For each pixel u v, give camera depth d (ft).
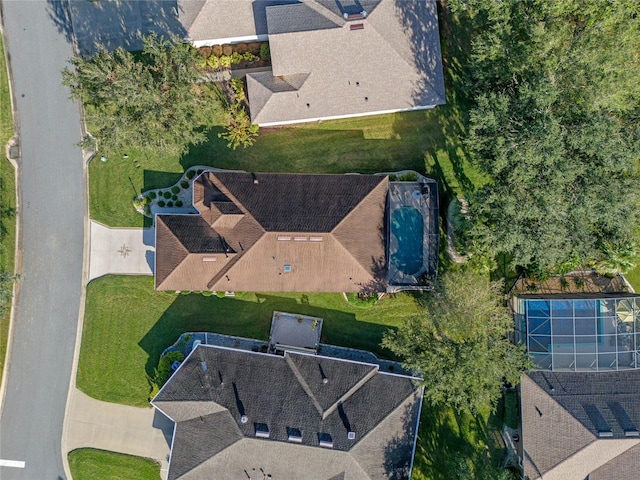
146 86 114.21
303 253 123.24
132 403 136.67
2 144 136.77
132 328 136.87
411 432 124.16
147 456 136.15
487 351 111.04
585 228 108.47
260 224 121.90
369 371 125.29
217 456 120.78
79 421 137.39
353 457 118.73
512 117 107.96
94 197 137.18
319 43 123.03
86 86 117.19
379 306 135.44
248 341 135.64
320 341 135.64
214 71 135.03
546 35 101.50
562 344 124.98
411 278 128.16
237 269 124.67
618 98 105.91
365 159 135.33
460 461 122.31
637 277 134.31
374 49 123.75
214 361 126.31
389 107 128.16
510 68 109.50
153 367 136.36
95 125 125.80
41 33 136.67
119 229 136.98
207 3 125.39
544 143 99.09
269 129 135.44
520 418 131.13
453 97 133.90
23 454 137.28
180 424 125.80
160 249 127.03
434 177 134.41
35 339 137.90
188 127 120.16
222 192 126.41
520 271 134.10
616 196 101.91
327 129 135.54
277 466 121.80
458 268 133.90
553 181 101.91
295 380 125.18
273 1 126.41
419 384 119.85
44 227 137.49
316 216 123.24
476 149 113.09
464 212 131.44
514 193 107.04
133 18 135.85
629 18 106.52
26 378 137.80
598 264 128.26
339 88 126.72
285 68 124.98
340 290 127.54
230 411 121.90
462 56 133.28
